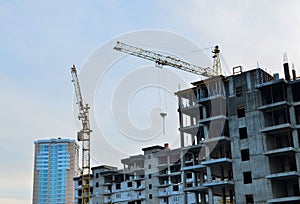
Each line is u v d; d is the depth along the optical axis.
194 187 60.34
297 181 54.16
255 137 56.09
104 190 100.50
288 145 56.12
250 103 57.94
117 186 98.38
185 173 63.53
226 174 63.59
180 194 85.44
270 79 61.03
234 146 57.66
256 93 57.72
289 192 54.38
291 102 55.47
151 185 90.62
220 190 60.62
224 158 56.84
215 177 66.69
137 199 92.56
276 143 56.75
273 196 52.28
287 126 52.88
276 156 55.06
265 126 55.88
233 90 60.12
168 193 87.44
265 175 53.56
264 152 54.12
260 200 53.03
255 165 54.94
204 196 62.72
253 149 55.78
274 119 57.66
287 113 55.59
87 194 102.06
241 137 57.44
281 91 56.94
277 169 54.97
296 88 56.38
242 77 59.94
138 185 94.19
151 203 89.62
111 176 100.12
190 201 82.94
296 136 53.84
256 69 58.88
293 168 54.78
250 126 57.03
